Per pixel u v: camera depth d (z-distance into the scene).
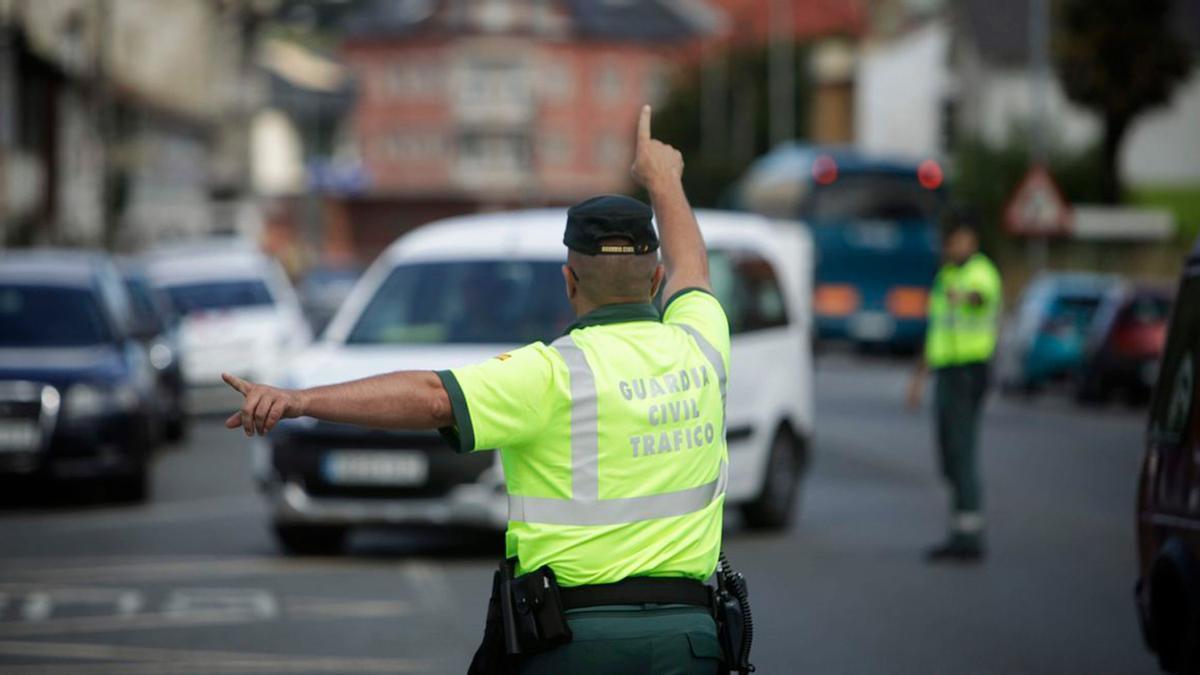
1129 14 146.62
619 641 11.38
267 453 33.62
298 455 33.00
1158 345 73.06
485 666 11.70
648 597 11.55
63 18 138.12
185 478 49.94
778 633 26.59
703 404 11.91
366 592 30.48
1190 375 18.88
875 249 104.50
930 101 192.88
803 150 117.50
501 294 35.56
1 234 118.81
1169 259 133.88
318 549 34.81
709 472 11.89
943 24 190.88
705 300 12.48
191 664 24.47
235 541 37.16
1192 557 18.11
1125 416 71.44
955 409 34.03
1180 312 19.70
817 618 27.88
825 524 39.66
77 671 23.97
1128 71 146.88
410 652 25.23
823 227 104.75
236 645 25.84
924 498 44.47
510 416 11.34
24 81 129.50
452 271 36.09
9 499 45.66
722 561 12.32
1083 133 173.75
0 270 47.06
